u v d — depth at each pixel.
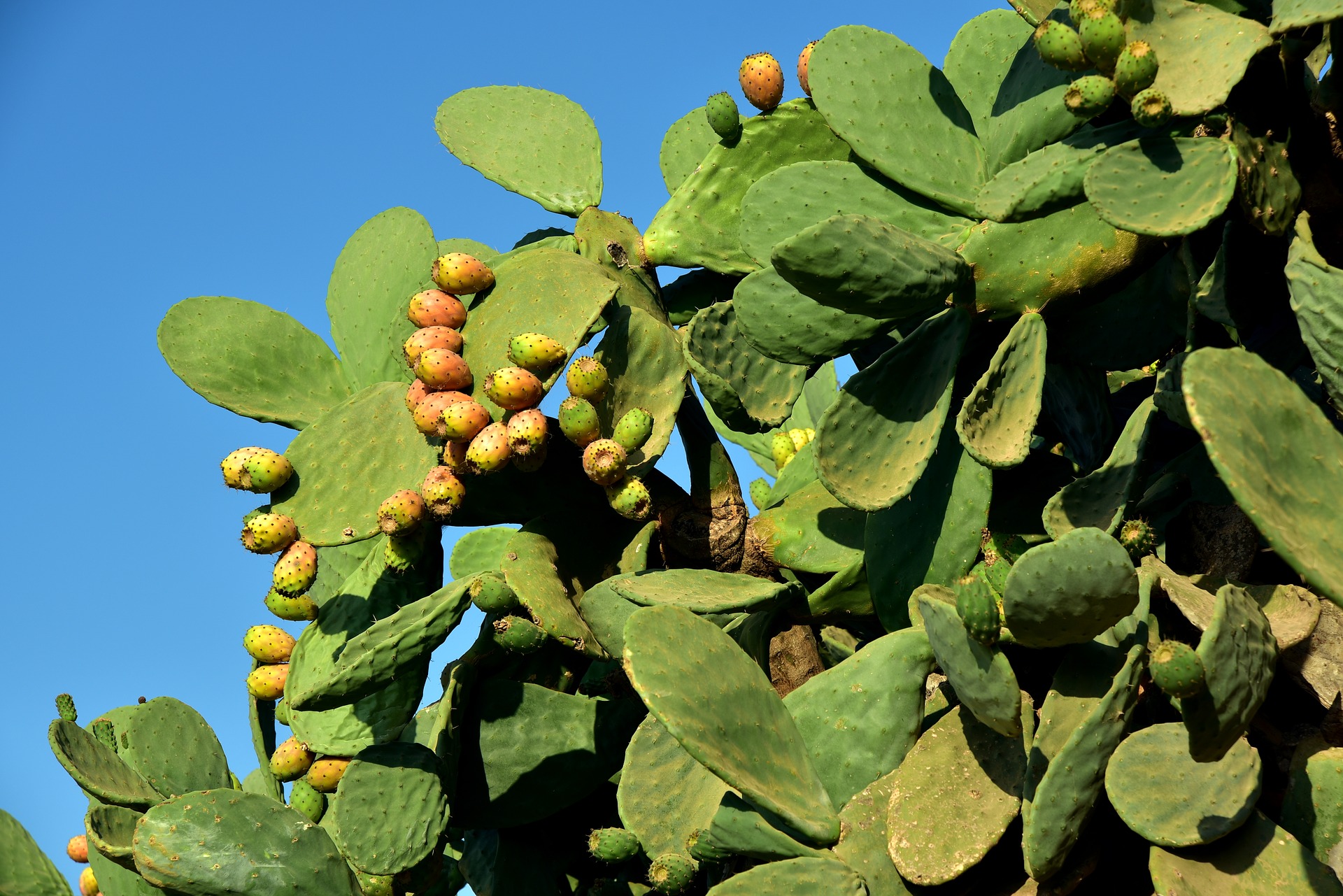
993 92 5.44
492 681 5.32
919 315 5.06
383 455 5.37
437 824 5.17
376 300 5.66
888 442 5.05
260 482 5.32
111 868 5.50
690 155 5.84
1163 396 4.90
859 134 5.30
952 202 5.29
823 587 5.21
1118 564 4.68
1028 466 5.28
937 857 4.80
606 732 5.34
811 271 4.92
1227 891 4.70
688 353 5.24
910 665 4.97
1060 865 4.75
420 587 5.42
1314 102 4.91
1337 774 4.77
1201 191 4.80
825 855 4.86
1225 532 4.97
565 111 5.72
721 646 4.93
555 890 5.41
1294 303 4.78
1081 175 4.91
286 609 5.48
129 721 5.48
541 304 5.29
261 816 5.11
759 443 6.16
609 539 5.39
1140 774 4.75
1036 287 5.04
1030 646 4.81
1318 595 4.87
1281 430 4.57
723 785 5.09
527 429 5.18
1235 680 4.62
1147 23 4.90
